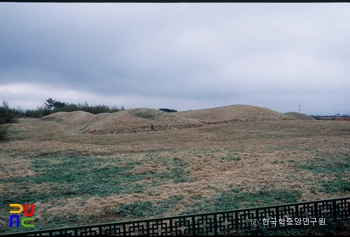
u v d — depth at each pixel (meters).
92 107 35.50
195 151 12.42
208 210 5.28
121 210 5.47
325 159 9.84
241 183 7.14
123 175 8.56
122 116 22.77
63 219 5.19
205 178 7.92
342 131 18.61
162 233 3.74
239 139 16.67
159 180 7.95
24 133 19.81
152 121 22.25
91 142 16.53
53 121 29.11
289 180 7.33
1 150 13.30
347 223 4.11
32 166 9.91
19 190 7.17
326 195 6.07
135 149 13.77
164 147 14.31
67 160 10.95
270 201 5.76
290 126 20.64
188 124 21.92
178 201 5.94
